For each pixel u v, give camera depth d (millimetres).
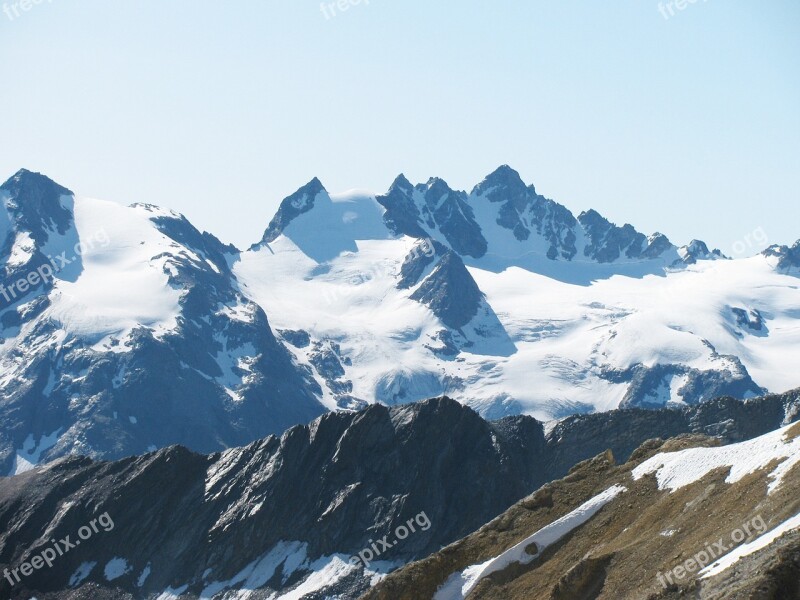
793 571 135500
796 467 172875
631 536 190125
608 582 176250
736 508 173375
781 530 153125
